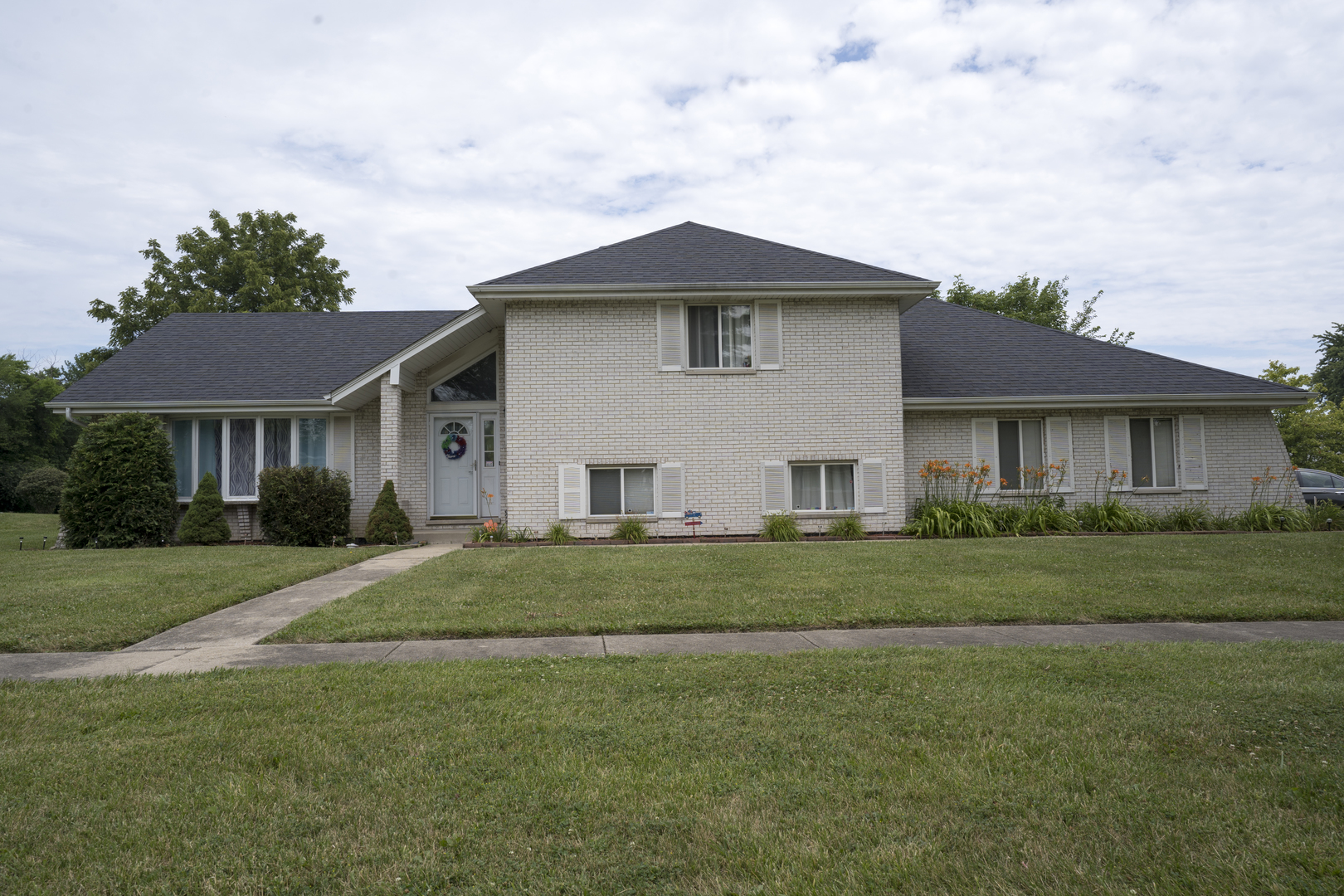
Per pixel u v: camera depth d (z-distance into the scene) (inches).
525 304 613.0
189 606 337.7
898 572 410.3
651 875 121.6
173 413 670.5
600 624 300.7
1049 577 391.9
